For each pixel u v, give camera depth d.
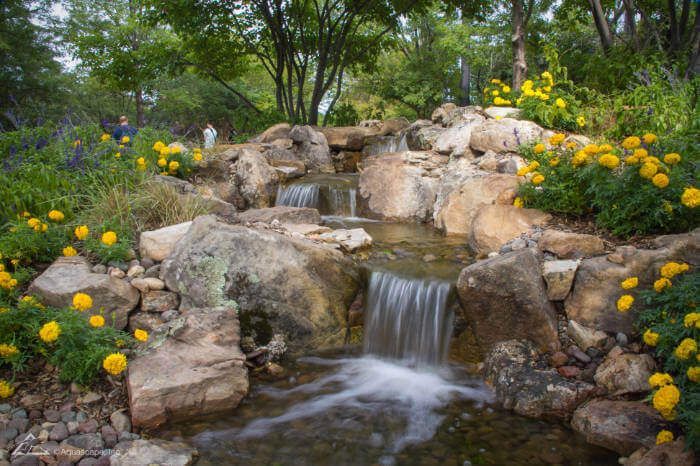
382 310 4.51
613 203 4.48
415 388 3.81
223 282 4.26
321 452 3.03
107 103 26.44
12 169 5.39
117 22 23.97
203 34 15.29
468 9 15.09
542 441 3.07
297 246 4.50
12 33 19.83
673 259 3.59
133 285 4.20
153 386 3.30
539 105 7.24
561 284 3.93
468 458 2.94
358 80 27.20
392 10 15.40
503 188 5.80
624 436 2.90
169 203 5.45
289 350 4.32
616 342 3.62
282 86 16.16
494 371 3.71
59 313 3.60
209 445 3.10
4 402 3.30
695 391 2.83
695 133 5.23
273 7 14.97
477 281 3.87
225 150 8.73
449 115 9.54
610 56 9.34
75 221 5.03
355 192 7.61
